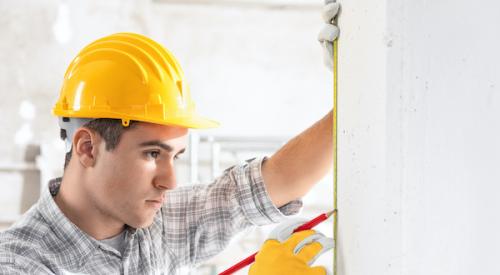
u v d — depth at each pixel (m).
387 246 0.94
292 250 1.13
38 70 5.09
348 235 1.07
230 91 5.59
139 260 1.34
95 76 1.23
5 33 5.02
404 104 0.93
